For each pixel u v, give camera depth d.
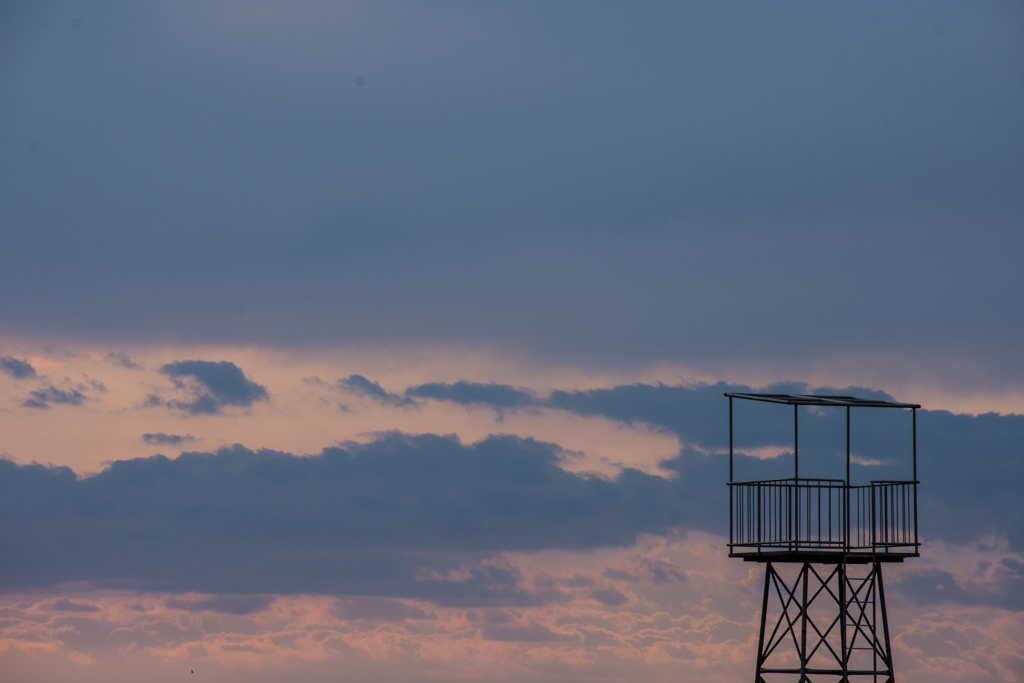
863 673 96.00
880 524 97.06
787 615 101.69
